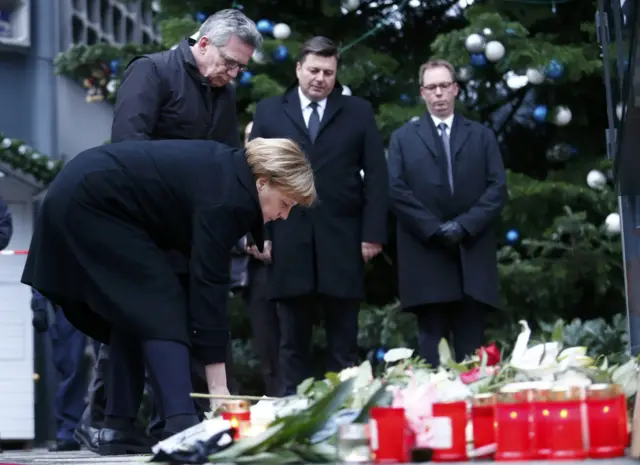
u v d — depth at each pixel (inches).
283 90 411.5
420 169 326.6
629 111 207.9
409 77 465.4
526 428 140.9
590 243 413.7
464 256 320.2
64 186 199.3
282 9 456.8
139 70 252.1
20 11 578.9
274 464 151.6
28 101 581.9
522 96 457.4
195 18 446.6
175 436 159.5
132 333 195.3
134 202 196.2
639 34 190.9
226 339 197.0
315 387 180.7
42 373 544.1
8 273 511.5
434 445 143.1
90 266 196.2
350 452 145.4
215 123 259.1
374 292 457.1
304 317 315.6
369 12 465.1
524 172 475.8
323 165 313.0
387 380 175.6
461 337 324.2
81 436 288.5
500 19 399.5
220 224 193.2
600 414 140.4
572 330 387.9
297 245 310.7
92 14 619.8
